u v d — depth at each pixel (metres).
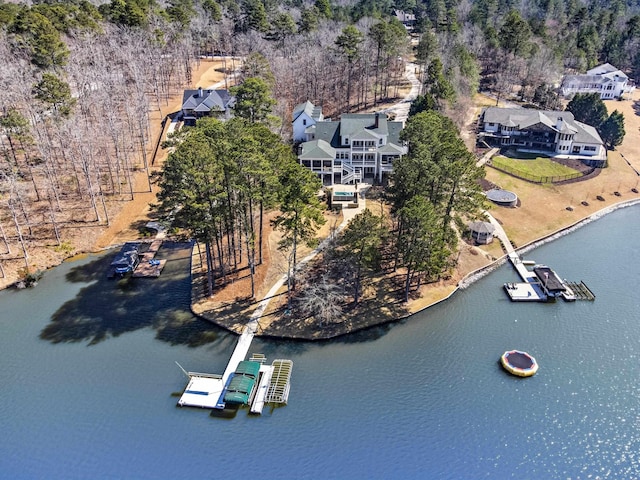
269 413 47.06
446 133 71.75
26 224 75.12
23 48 99.69
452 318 60.69
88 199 82.38
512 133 108.62
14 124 76.12
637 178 100.56
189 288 64.56
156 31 123.31
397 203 65.12
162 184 59.41
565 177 97.06
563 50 148.00
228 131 64.06
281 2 195.75
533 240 78.75
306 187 56.44
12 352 53.94
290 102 119.81
